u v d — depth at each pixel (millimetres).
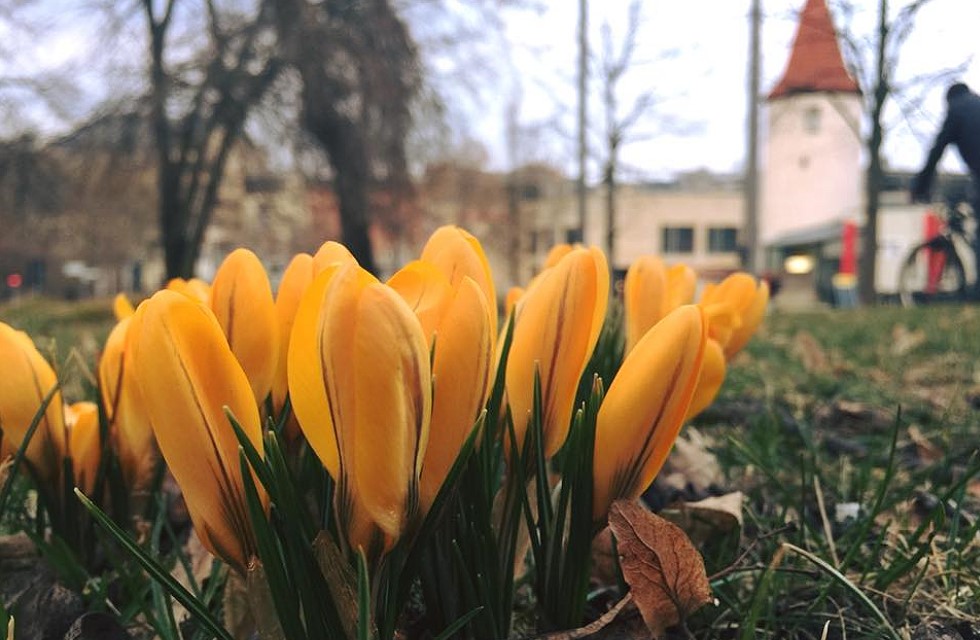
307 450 132
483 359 108
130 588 154
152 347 102
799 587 179
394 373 94
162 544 220
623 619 141
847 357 665
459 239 132
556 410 124
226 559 110
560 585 130
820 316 1449
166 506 230
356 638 106
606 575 171
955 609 169
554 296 122
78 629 139
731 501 201
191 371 103
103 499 176
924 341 741
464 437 108
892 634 137
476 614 124
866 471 260
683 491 250
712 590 163
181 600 114
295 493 110
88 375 251
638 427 122
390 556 109
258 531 104
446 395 107
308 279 138
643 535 125
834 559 182
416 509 106
